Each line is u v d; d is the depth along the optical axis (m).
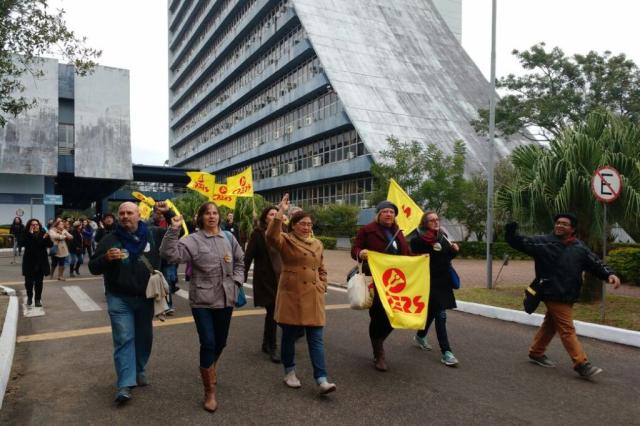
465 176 34.91
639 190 9.19
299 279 4.99
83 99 32.22
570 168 9.59
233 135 59.41
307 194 46.12
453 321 8.80
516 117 29.28
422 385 5.33
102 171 32.31
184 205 27.86
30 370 5.79
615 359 6.49
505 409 4.71
